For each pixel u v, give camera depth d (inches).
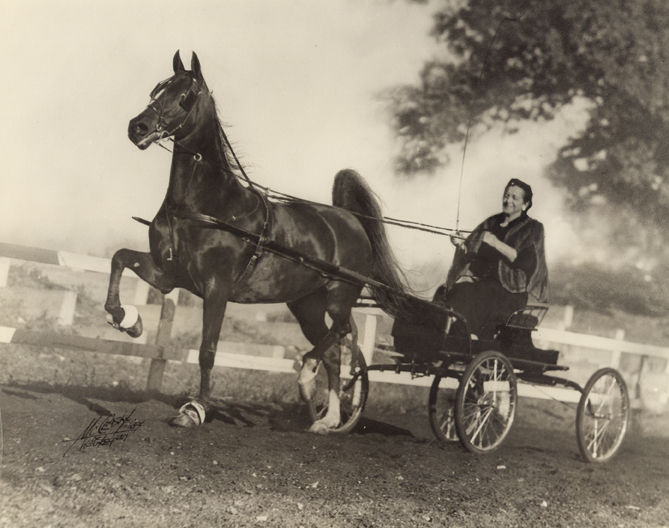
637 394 287.3
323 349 195.0
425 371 201.0
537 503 157.4
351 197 213.6
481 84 382.6
